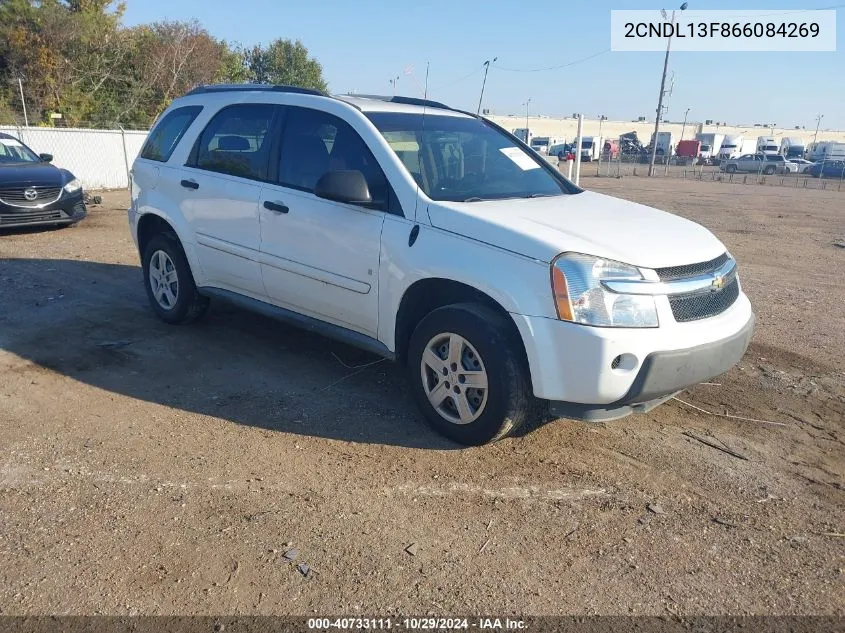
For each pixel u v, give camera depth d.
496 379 3.83
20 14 29.61
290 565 3.05
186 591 2.88
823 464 4.07
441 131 4.97
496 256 3.82
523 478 3.82
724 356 3.88
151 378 5.12
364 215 4.45
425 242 4.12
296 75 53.75
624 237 3.94
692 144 59.56
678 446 4.24
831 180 40.00
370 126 4.62
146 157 6.37
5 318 6.48
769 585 3.00
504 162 5.07
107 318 6.55
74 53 31.12
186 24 37.22
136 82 33.66
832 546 3.29
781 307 7.73
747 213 18.42
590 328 3.55
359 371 5.34
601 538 3.30
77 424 4.36
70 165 18.41
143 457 3.96
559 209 4.39
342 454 4.04
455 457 4.03
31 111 29.88
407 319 4.39
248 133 5.41
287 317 5.16
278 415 4.54
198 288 5.91
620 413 3.78
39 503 3.49
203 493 3.60
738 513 3.54
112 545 3.16
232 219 5.36
